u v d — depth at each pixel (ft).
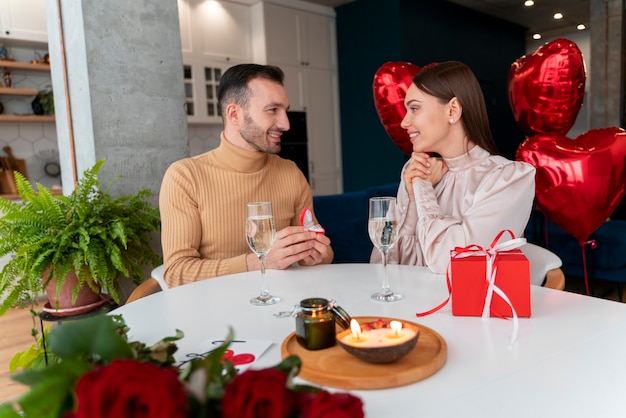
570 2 19.61
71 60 7.22
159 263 7.00
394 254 4.98
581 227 6.39
